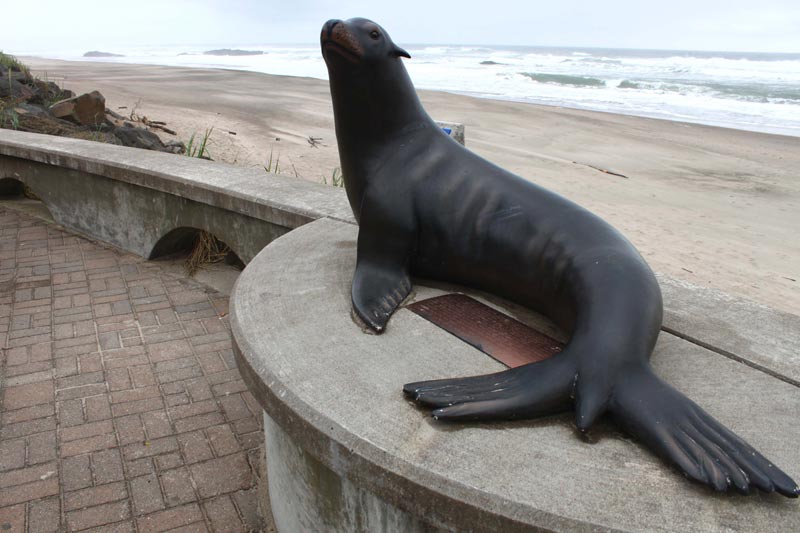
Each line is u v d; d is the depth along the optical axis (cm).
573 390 185
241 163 1023
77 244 541
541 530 151
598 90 2927
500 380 193
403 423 183
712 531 146
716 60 5722
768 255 746
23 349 373
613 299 198
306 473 211
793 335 240
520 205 242
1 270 485
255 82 2720
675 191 1030
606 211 898
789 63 5256
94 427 305
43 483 269
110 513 255
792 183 1112
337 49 248
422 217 262
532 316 251
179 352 374
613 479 162
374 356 220
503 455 170
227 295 452
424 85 3105
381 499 175
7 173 607
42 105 1027
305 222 377
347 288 271
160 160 511
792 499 155
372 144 270
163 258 514
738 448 163
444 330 239
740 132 1681
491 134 1495
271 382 206
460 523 161
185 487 270
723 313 259
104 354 370
